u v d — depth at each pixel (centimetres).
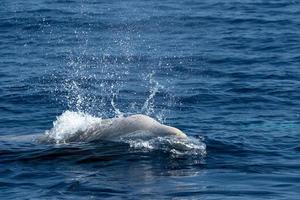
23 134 3950
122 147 3425
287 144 3669
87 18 8188
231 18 8156
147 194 2834
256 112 4528
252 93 5034
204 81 5459
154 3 9250
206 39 7138
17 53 6619
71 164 3269
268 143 3681
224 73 5725
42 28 7719
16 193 2900
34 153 3447
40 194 2869
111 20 8112
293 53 6438
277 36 7181
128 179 3027
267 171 3167
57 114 4525
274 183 2991
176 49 6681
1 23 7900
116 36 7338
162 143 3412
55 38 7275
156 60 6250
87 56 6450
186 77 5619
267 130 4009
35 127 4209
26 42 7106
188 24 7894
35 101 4853
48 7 8812
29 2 9200
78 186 2947
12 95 5009
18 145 3603
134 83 5412
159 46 6850
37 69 5919
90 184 2970
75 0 9362
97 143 3503
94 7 8912
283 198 2798
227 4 9081
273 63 6059
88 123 3681
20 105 4756
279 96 4947
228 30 7556
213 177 3061
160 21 8069
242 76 5594
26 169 3222
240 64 6038
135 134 3478
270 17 8200
